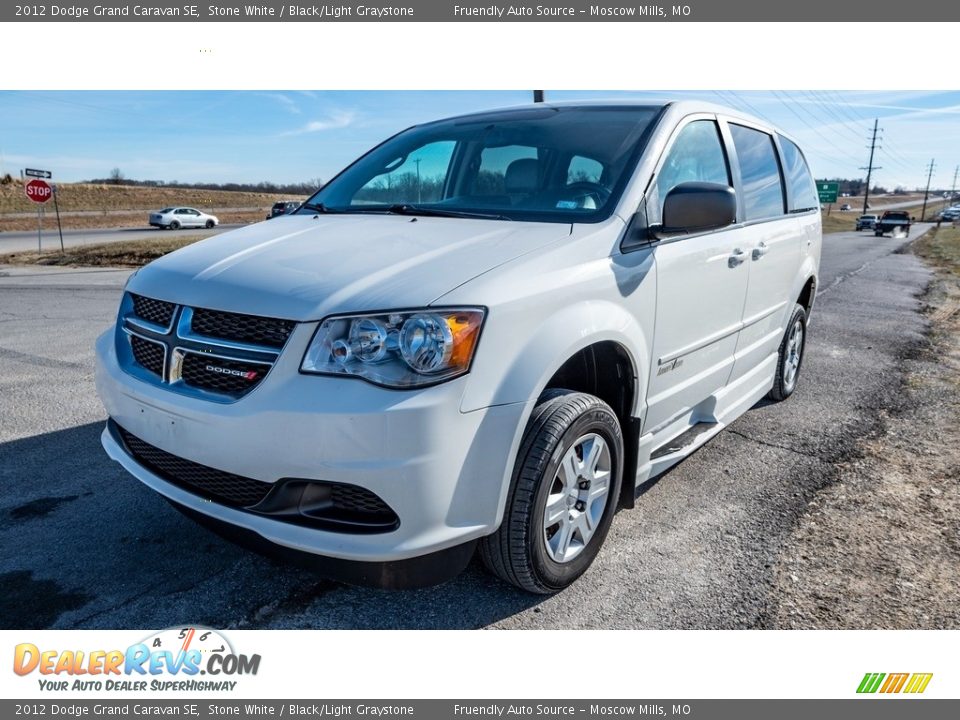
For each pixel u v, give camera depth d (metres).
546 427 2.41
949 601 2.72
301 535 2.20
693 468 3.92
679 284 3.07
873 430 4.61
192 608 2.57
